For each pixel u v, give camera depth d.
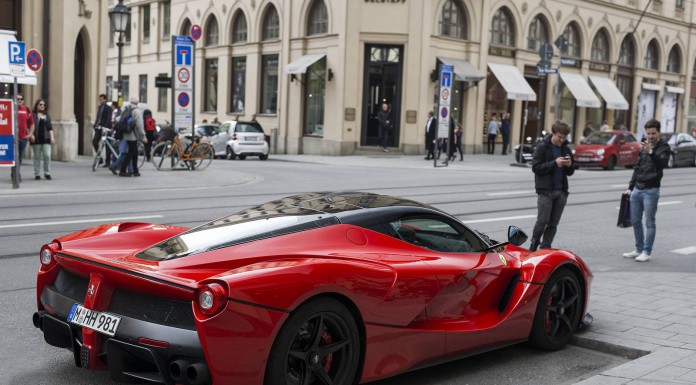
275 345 3.96
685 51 46.91
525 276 5.54
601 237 11.70
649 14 43.19
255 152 29.95
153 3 44.44
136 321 4.05
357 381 4.44
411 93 31.33
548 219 9.31
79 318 4.32
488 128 33.94
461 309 5.18
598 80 40.12
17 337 5.72
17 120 14.74
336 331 4.27
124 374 4.13
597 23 39.75
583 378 5.26
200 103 40.69
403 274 4.60
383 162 28.08
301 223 4.70
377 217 4.95
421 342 4.75
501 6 34.44
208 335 3.75
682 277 8.35
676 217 14.50
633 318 6.50
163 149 20.48
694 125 49.03
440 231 5.28
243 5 37.12
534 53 36.47
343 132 31.38
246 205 13.73
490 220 12.84
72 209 12.55
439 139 29.27
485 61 33.84
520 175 23.59
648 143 9.66
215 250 4.34
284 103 34.44
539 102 37.25
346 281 4.25
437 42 31.88
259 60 36.31
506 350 5.85
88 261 4.36
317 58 31.89
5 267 8.04
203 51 40.28
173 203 13.80
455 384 5.07
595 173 25.88
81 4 22.89
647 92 44.41
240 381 3.85
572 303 5.85
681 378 4.85
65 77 21.44
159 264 4.21
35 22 20.88
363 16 31.11
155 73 44.72
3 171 18.20
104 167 20.12
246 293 3.82
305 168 24.56
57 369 5.05
